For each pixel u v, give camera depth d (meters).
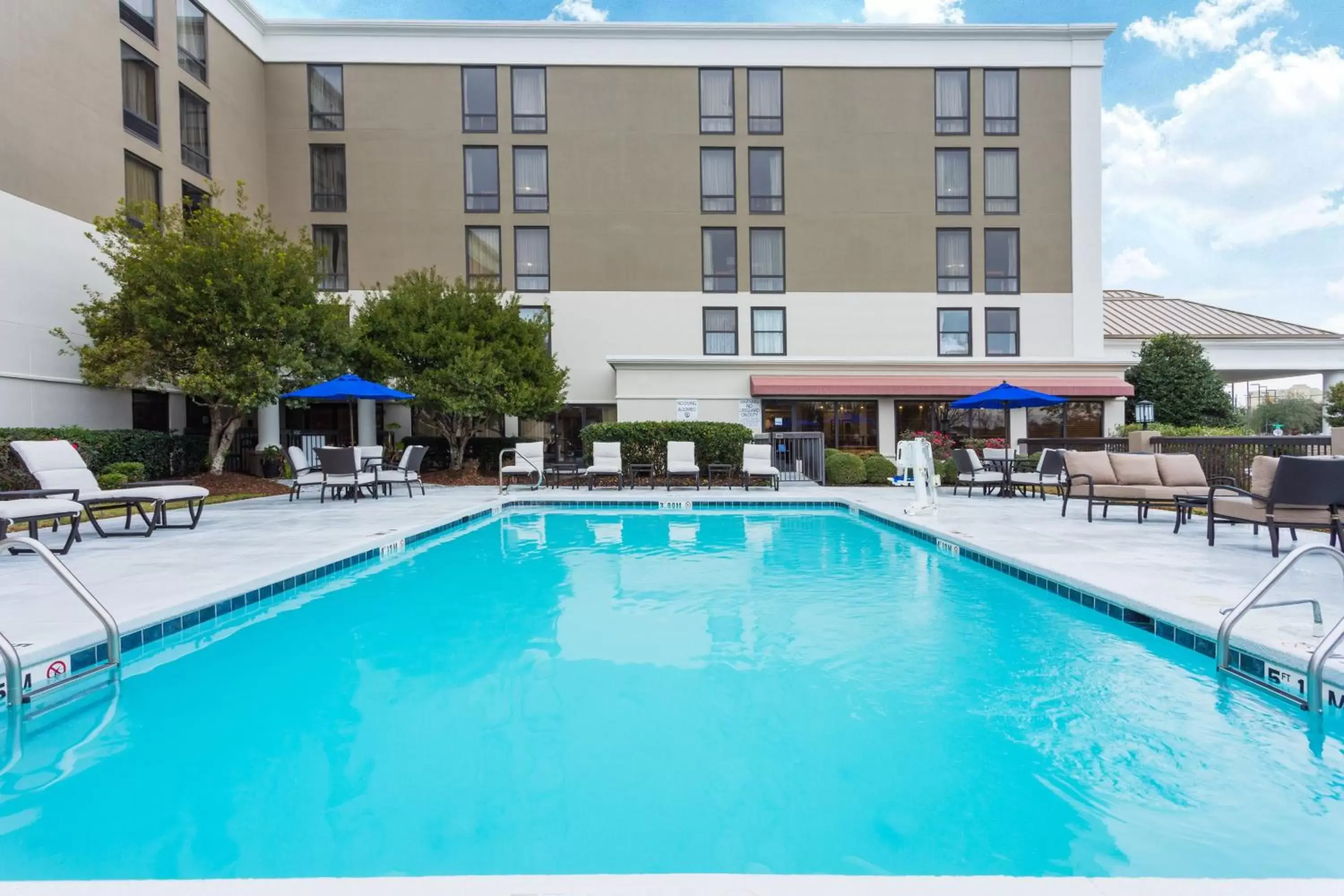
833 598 5.93
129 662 4.30
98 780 2.83
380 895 1.78
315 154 21.31
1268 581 3.77
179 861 2.27
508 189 21.55
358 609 5.61
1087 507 11.34
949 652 4.43
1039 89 22.27
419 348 17.16
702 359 20.33
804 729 3.28
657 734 3.23
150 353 13.48
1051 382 20.42
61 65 13.98
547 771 2.87
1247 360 25.64
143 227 15.09
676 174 21.86
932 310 22.17
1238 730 3.25
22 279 13.17
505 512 12.44
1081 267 22.30
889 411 20.91
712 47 21.89
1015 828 2.45
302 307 14.88
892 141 22.14
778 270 22.14
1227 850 2.31
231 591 5.31
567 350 21.72
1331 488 6.24
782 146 22.00
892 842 2.37
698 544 8.91
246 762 2.97
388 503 12.44
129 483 12.28
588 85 21.72
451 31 21.31
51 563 3.89
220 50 18.91
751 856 2.29
